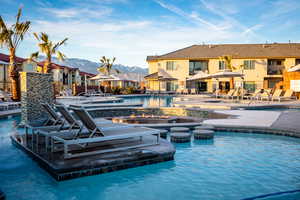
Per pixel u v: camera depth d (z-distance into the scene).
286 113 14.14
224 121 11.20
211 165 6.25
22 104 10.76
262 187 4.93
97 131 6.15
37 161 5.95
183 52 44.22
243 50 42.25
